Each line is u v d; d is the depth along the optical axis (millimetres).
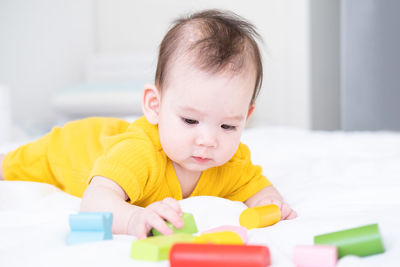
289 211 1114
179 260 685
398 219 945
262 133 2727
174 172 1184
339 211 1108
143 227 908
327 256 708
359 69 4145
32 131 3695
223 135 1090
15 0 4727
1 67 4711
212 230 873
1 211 1140
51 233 897
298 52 4375
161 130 1125
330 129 4527
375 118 4141
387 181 1379
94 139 1415
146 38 4852
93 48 4930
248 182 1318
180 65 1087
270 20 4473
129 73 4457
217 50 1081
